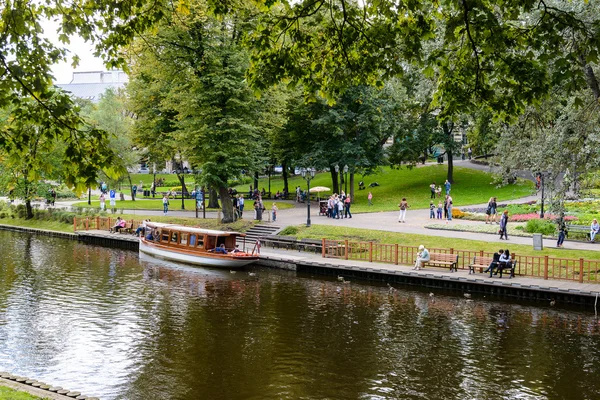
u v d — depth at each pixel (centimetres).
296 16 1493
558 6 2430
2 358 2120
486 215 4891
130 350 2214
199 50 4641
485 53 1328
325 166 5941
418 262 3512
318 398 1775
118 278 3588
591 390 1820
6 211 7075
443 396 1786
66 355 2155
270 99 4831
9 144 1215
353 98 5800
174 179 10500
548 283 3030
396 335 2398
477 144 6662
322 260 3834
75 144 1173
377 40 1472
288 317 2675
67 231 5834
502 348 2227
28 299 3012
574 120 2722
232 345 2275
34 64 1230
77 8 1378
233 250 3984
